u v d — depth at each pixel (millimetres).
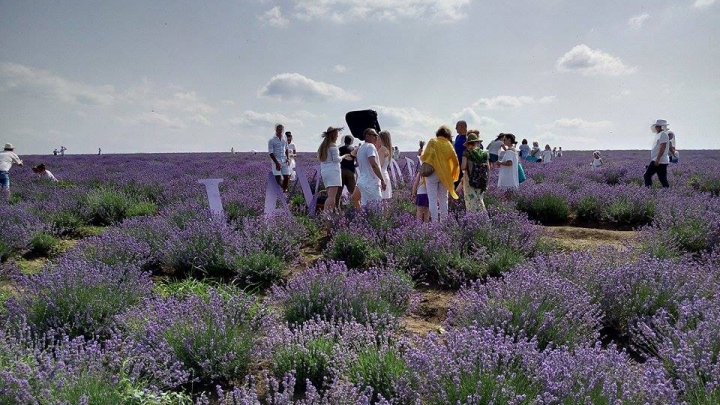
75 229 9992
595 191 11195
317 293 5145
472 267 6578
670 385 3107
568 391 3131
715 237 7410
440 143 8406
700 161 30000
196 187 13000
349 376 3799
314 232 9016
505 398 3203
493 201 10656
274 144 13188
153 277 6832
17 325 4270
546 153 26703
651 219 9914
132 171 22000
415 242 7082
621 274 5172
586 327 4539
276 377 4156
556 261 5953
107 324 4750
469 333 3932
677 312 4664
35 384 3309
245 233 7391
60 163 32000
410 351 3643
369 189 8953
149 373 3748
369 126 10930
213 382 4125
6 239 7793
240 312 4828
